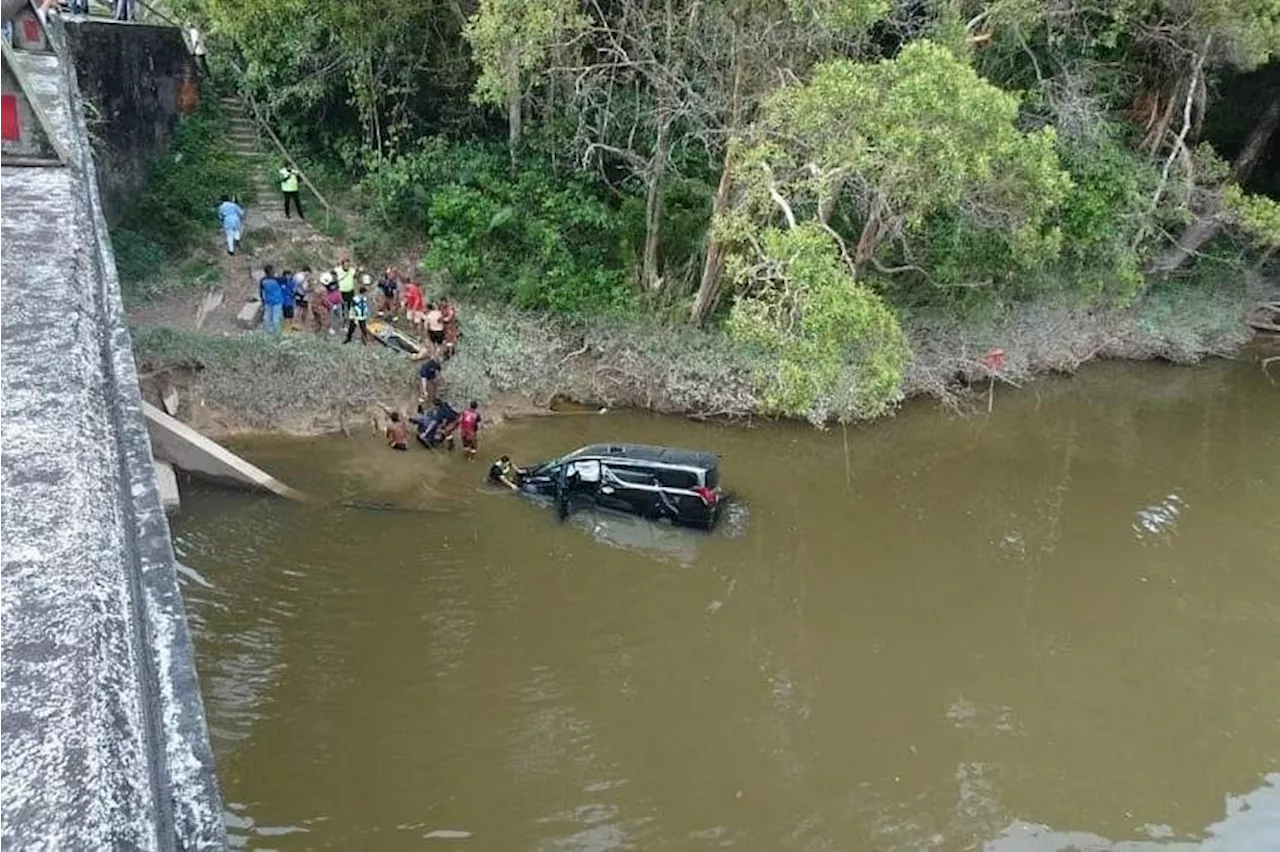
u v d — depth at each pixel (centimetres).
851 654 1445
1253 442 2178
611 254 2284
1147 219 2330
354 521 1619
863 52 2050
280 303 2005
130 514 429
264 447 1794
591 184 2345
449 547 1573
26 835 225
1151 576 1675
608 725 1268
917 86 1528
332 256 2267
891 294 2284
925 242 2234
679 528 1673
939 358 2244
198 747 325
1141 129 2612
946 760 1255
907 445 2050
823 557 1669
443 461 1817
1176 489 1962
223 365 1855
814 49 1895
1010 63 2378
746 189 1870
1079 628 1535
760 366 2038
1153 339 2502
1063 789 1223
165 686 347
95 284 646
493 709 1273
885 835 1139
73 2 2298
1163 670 1447
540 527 1642
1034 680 1417
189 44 2514
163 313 2014
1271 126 2723
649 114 2072
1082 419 2231
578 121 2208
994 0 2167
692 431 2023
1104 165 2300
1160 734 1321
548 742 1229
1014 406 2256
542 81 2114
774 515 1766
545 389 2059
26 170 802
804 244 1566
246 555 1516
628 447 1717
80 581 313
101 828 232
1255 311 2739
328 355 1934
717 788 1185
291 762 1163
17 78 797
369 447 1834
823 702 1345
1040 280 2383
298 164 2506
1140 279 2383
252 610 1404
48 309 525
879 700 1356
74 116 1243
